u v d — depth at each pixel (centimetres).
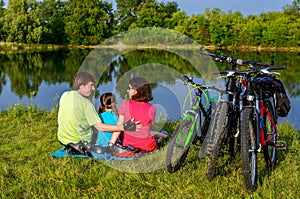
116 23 5166
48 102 907
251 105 342
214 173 346
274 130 397
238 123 363
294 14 5122
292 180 349
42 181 350
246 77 349
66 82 1584
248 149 321
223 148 428
